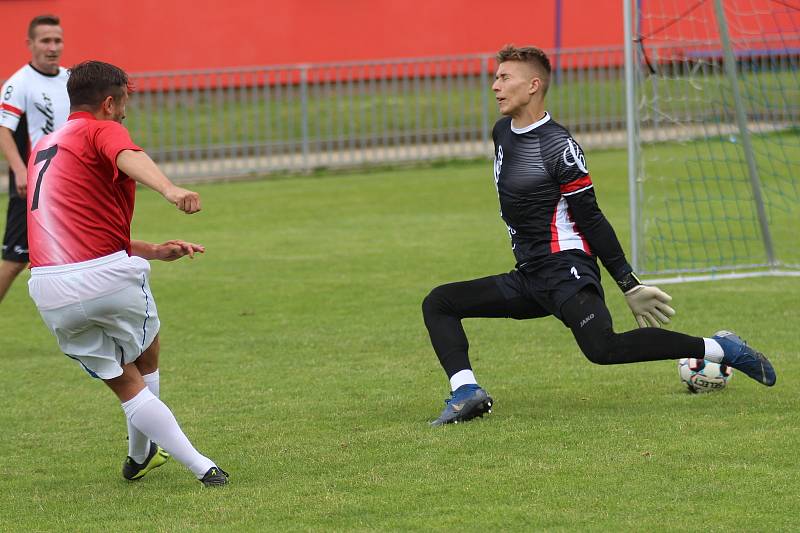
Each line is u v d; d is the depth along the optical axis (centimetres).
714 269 3170
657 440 1706
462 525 1380
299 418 1936
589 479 1534
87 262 1521
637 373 2161
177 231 4138
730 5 4375
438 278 3203
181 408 2033
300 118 6719
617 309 2777
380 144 6244
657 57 4016
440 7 7700
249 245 3822
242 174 5662
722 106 4347
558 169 1792
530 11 7875
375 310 2828
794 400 1922
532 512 1413
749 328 2495
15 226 2606
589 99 6325
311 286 3142
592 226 1808
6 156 2616
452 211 4444
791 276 3108
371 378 2202
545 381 2123
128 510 1505
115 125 1518
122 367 1588
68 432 1930
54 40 2648
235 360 2391
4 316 2928
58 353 2538
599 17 7962
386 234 3966
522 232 1848
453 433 1791
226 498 1523
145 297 1570
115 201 1534
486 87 6031
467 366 1875
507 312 1902
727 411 1864
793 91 4406
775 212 4238
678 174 5091
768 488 1475
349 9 7556
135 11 7094
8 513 1518
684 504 1426
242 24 7325
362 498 1495
